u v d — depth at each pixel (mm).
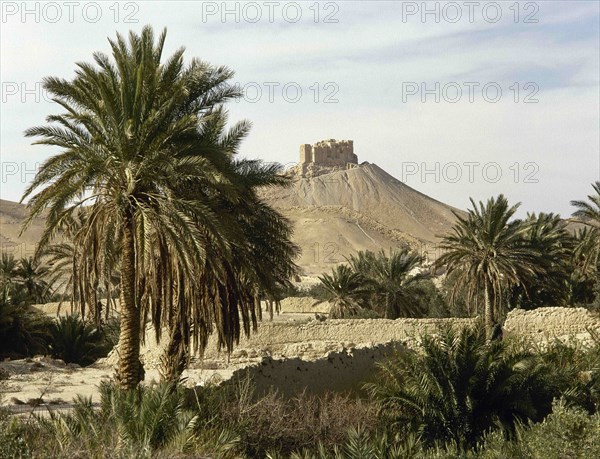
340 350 29516
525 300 50625
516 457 16734
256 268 22438
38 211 18984
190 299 21156
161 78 20266
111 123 19219
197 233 18812
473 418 22406
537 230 51562
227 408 17312
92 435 13734
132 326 19781
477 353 22938
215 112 21000
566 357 27906
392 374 23406
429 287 60125
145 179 19672
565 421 16469
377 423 21000
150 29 20953
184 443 14438
